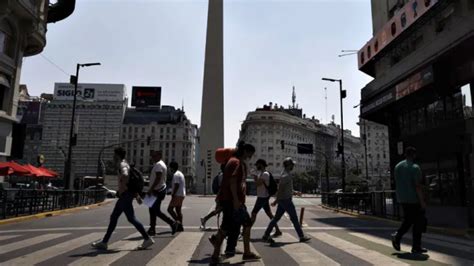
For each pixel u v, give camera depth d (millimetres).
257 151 120750
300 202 40281
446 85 14695
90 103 132125
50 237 9055
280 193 8414
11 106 23344
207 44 65688
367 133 120312
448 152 14945
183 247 7445
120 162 7223
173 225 9383
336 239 8820
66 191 20781
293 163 8531
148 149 136000
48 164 124938
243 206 5805
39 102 126375
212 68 65562
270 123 122188
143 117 140625
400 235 6961
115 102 133625
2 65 22359
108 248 7266
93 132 131125
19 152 23781
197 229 10711
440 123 15797
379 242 8312
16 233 10102
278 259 6266
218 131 65625
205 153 65438
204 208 23000
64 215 17266
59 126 128625
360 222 14406
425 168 17203
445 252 7012
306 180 108688
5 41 22953
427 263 5898
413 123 18469
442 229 10945
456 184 14828
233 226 5711
